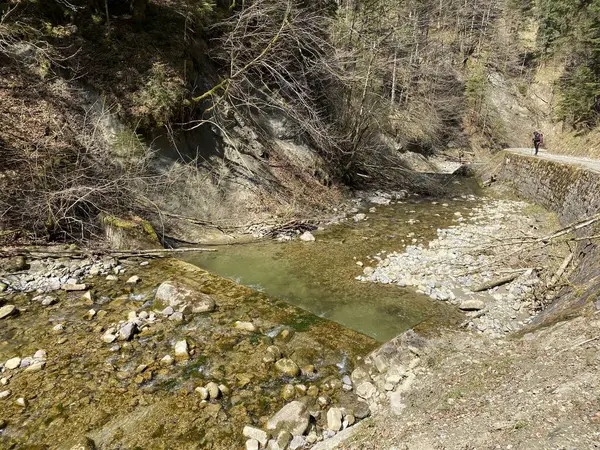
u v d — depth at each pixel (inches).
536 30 1924.2
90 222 365.7
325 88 645.9
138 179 386.3
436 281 331.6
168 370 198.7
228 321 248.2
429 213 569.9
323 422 168.9
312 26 537.6
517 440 119.0
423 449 128.6
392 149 976.3
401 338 214.4
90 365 199.8
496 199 690.8
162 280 305.3
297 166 588.1
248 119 567.2
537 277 329.7
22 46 395.5
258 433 158.2
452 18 1670.8
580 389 135.4
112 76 430.0
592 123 910.4
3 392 177.9
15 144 348.2
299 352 219.1
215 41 596.7
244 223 464.8
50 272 299.3
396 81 1015.0
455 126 1471.5
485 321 265.1
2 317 238.7
